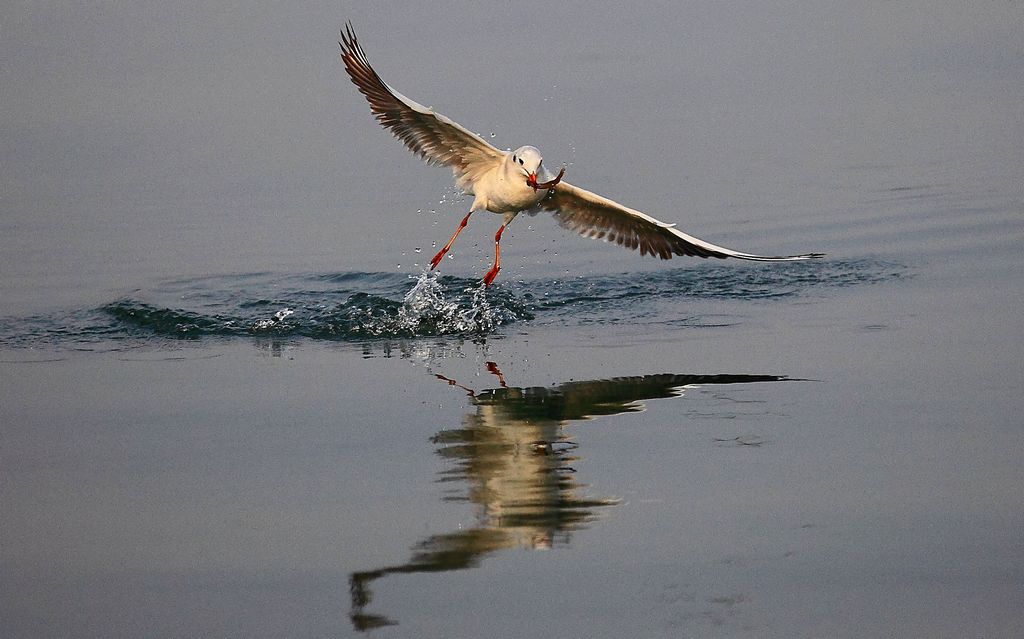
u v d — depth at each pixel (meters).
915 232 19.09
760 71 28.91
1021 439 11.40
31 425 12.83
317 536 10.05
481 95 26.28
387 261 19.23
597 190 21.55
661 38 31.53
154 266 19.12
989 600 8.82
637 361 14.42
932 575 9.16
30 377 14.56
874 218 19.92
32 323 16.77
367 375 14.38
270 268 18.95
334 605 9.00
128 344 15.97
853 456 11.23
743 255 15.31
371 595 9.12
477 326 16.39
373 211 21.62
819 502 10.35
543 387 13.62
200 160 24.55
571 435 12.09
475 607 8.94
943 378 13.12
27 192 22.94
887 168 22.55
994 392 12.61
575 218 16.72
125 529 10.29
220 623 8.81
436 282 18.02
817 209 20.56
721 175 22.39
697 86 27.77
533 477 11.09
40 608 9.09
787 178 22.22
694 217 20.34
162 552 9.88
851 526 9.91
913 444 11.42
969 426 11.77
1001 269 17.03
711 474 10.98
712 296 17.19
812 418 12.22
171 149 25.20
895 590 8.98
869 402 12.56
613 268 18.84
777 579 9.20
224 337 16.30
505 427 12.39
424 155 16.11
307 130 26.20
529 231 20.97
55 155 25.00
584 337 15.61
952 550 9.48
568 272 18.73
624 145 23.91
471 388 13.72
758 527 9.96
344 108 27.33
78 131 26.34
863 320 15.44
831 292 16.81
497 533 10.04
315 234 20.55
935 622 8.59
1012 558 9.34
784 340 14.91
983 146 23.45
